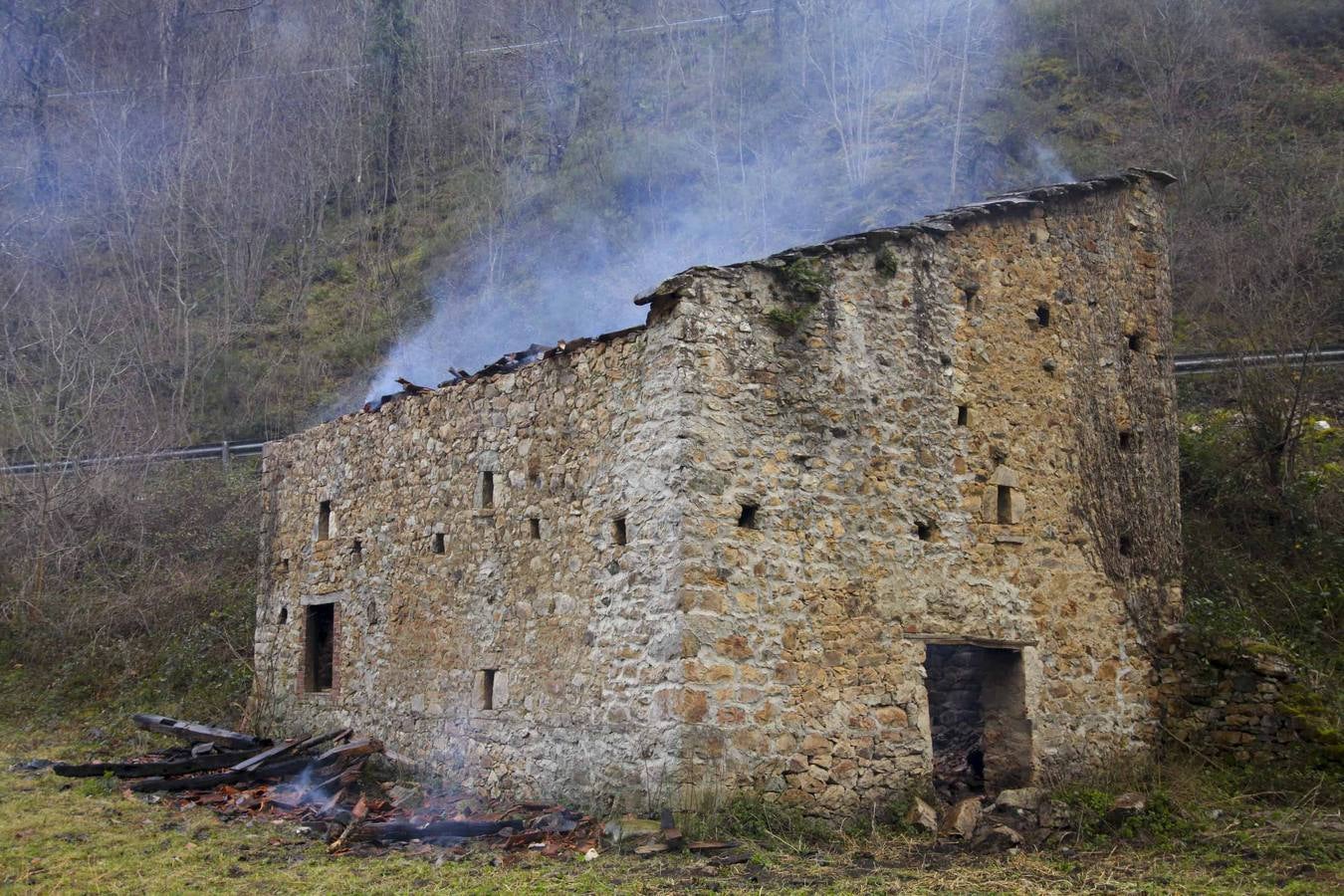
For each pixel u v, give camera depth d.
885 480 8.95
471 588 10.01
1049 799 8.50
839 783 8.16
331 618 12.69
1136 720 10.15
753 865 6.95
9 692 15.32
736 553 8.04
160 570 17.84
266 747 11.19
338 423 12.42
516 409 9.83
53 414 22.11
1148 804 8.41
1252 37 25.38
